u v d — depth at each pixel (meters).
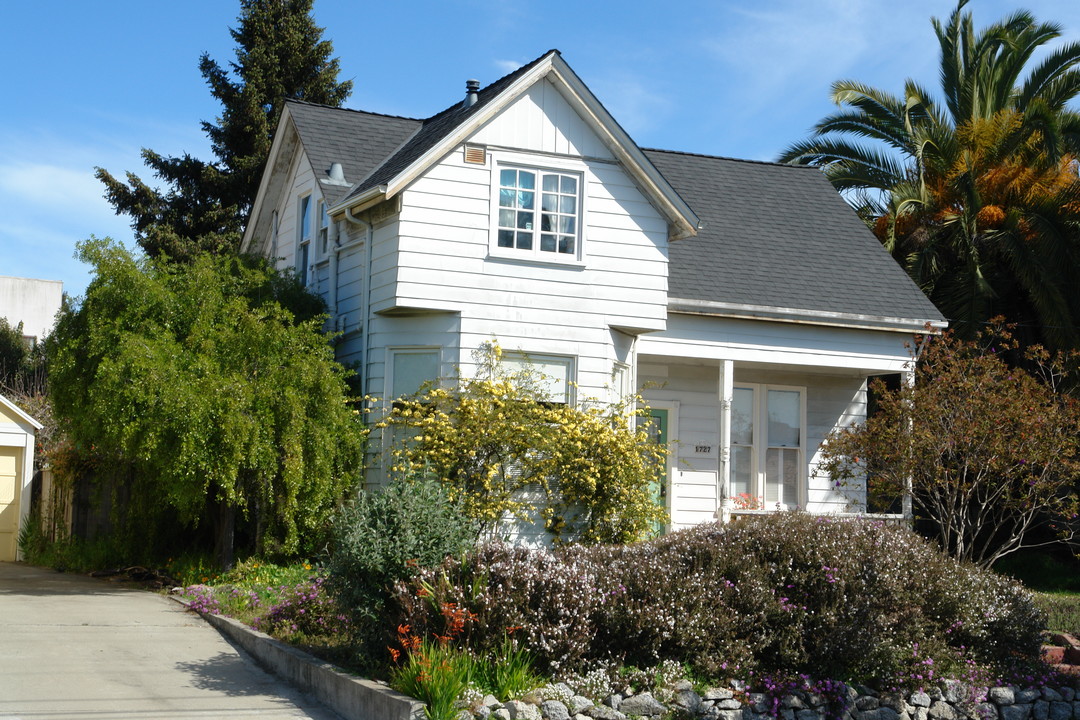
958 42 27.48
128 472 16.19
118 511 17.33
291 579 13.75
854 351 18.83
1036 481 15.05
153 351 13.47
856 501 18.06
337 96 34.59
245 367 14.29
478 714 8.23
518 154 15.73
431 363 15.45
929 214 25.11
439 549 9.77
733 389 19.45
